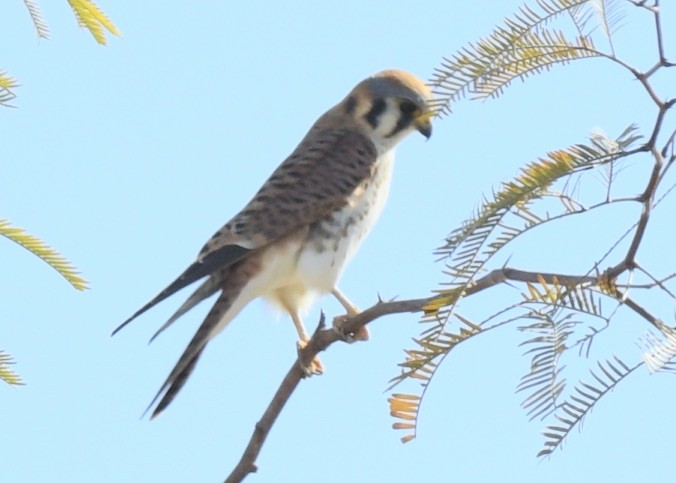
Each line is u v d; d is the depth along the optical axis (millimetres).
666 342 5402
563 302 5609
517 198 5570
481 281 6004
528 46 5906
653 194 5617
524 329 5668
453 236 5750
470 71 5988
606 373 5457
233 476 8242
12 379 7516
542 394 5566
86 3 8188
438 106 6055
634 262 5652
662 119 5547
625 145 5570
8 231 7348
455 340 5754
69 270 7477
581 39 5875
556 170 5527
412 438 6016
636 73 5691
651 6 5711
